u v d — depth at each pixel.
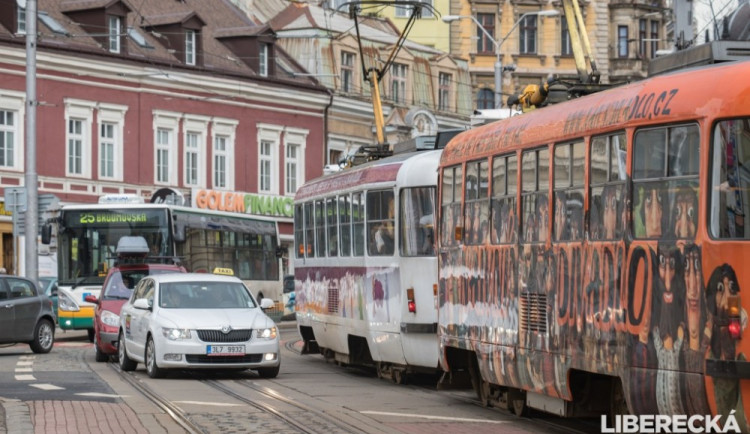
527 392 19.16
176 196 49.12
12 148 62.81
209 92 72.56
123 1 67.44
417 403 22.84
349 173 29.41
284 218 77.88
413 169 25.55
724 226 13.92
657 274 14.93
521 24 99.94
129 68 67.56
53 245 45.47
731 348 13.69
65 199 64.75
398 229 25.78
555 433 18.42
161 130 70.25
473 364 21.89
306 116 79.06
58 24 65.56
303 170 78.94
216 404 22.41
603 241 16.28
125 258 40.50
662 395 14.71
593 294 16.52
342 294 29.39
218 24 78.31
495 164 20.22
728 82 14.05
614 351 15.85
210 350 27.95
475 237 21.00
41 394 24.06
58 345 43.72
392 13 97.31
